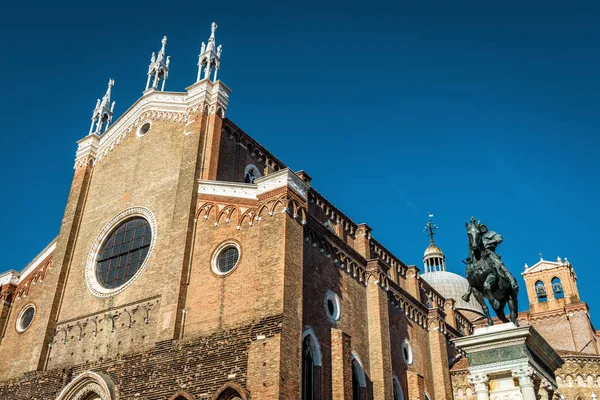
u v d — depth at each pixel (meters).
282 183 36.22
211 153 41.12
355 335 40.34
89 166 49.00
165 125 45.31
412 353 47.59
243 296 33.97
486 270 27.62
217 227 37.59
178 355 33.66
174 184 41.56
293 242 34.72
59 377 37.97
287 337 31.22
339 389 34.84
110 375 35.94
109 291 40.38
